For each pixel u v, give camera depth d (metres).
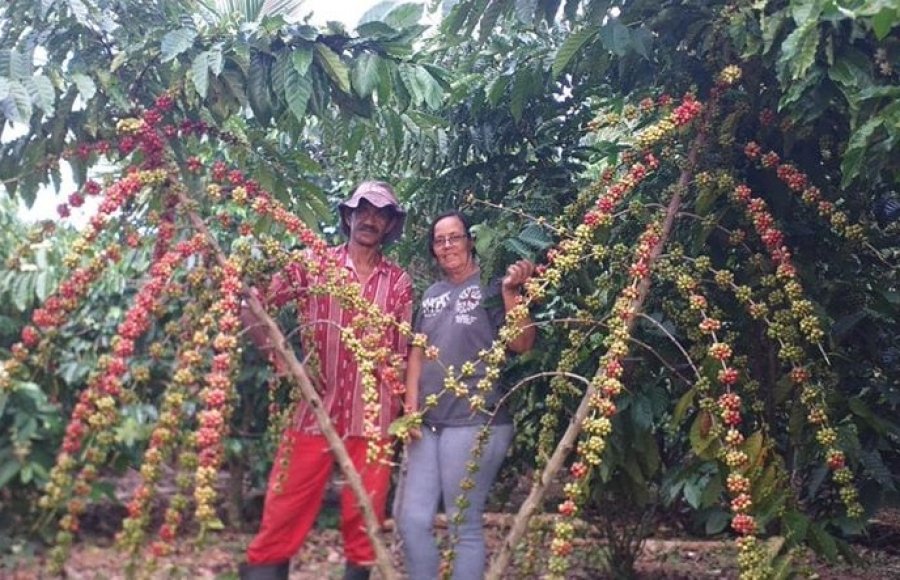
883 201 3.30
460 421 2.88
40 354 2.38
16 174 3.02
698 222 3.03
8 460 2.51
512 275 2.87
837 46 2.39
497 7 3.06
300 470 2.95
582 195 3.03
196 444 2.14
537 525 2.55
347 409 2.97
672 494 3.15
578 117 3.74
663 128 2.65
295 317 4.19
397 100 3.25
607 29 2.90
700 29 3.00
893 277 2.99
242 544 4.50
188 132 2.99
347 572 3.06
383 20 2.99
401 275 3.20
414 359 3.04
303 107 2.84
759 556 2.21
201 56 2.71
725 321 3.13
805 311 2.56
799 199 3.12
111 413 2.14
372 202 3.04
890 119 2.15
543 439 2.71
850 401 2.66
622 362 3.00
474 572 2.79
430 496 2.87
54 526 2.83
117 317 3.62
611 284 2.91
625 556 3.83
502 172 3.82
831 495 3.00
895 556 4.54
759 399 3.03
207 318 2.35
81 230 2.47
